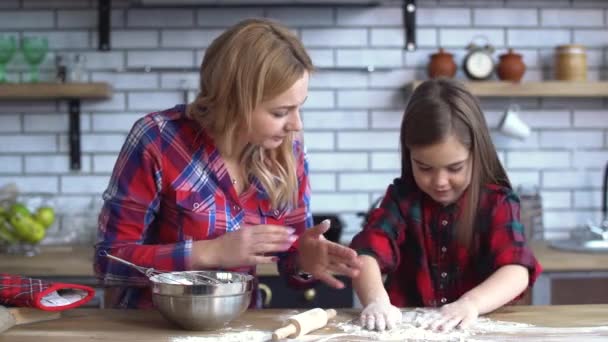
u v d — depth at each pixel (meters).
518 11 3.23
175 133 1.72
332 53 3.21
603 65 3.25
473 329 1.46
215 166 1.75
